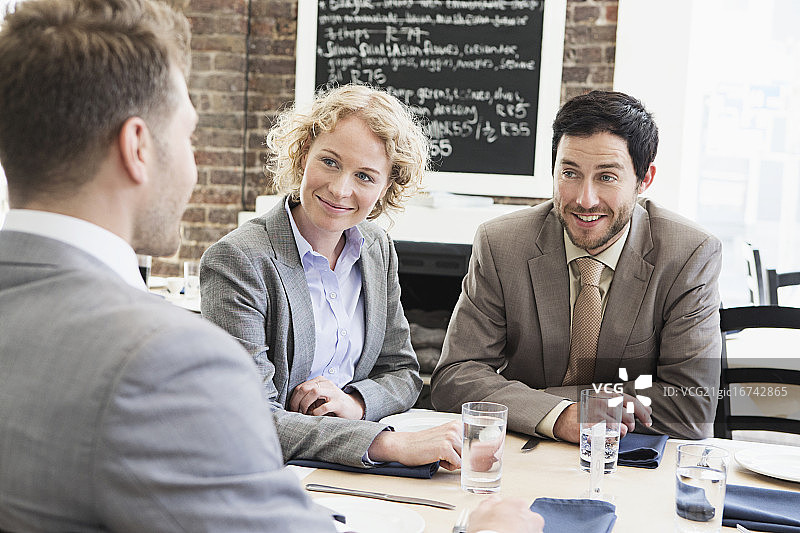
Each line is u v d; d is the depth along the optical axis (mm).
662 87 4012
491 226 2006
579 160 1771
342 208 1644
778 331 3000
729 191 4656
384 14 4266
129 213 868
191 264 3604
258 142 4480
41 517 736
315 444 1429
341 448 1400
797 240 4598
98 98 814
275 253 1650
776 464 1475
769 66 4539
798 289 4379
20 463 736
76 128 815
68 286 801
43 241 826
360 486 1325
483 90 4207
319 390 1638
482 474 1293
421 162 1779
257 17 4422
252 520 760
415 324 3617
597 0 4086
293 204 1742
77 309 777
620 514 1240
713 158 4656
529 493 1312
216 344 767
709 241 1894
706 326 1847
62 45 810
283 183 1796
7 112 818
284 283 1642
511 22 4148
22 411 740
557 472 1427
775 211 4621
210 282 1616
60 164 826
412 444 1399
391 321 1913
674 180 4047
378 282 1854
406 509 1197
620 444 1558
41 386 740
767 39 4527
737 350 2688
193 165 920
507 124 4203
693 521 1138
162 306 793
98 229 845
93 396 715
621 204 1788
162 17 885
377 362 1905
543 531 1143
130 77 826
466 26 4195
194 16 4332
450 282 3641
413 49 4258
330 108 1649
